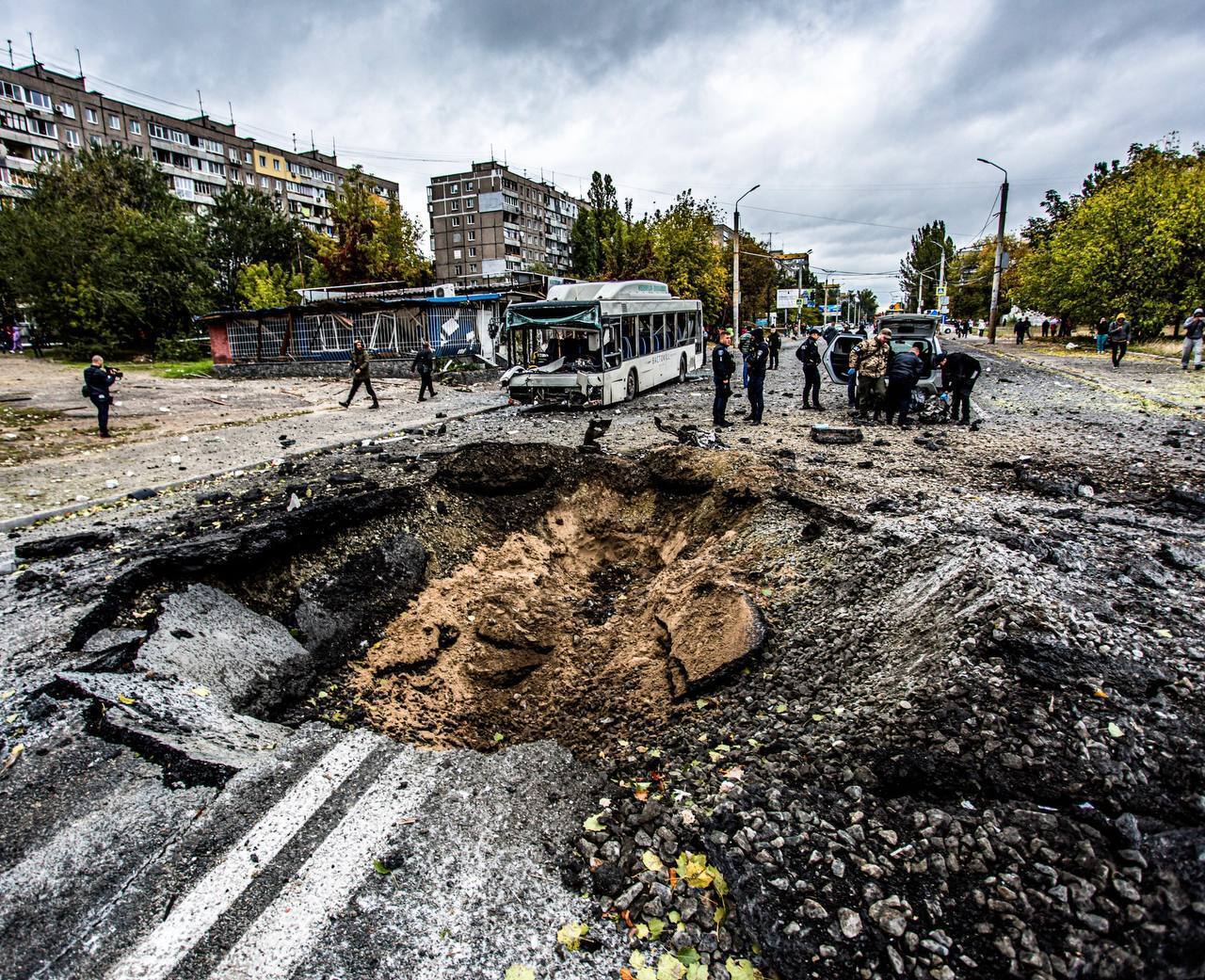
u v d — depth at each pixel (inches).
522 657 251.6
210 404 728.3
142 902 113.0
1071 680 135.3
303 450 461.4
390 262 1537.9
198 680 193.0
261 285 1561.3
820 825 119.3
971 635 153.2
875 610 191.9
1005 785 118.1
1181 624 156.6
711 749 155.4
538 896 113.7
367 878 117.8
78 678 174.7
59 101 2146.9
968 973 92.0
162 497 346.0
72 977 99.8
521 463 384.2
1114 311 1004.6
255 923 108.7
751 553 253.3
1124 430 432.1
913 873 107.4
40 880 117.0
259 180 2824.8
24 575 236.5
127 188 1590.8
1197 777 112.0
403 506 320.2
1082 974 88.9
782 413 565.6
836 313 3031.5
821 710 157.1
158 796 138.8
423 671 243.4
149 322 1288.1
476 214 3208.7
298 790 141.9
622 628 257.6
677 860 119.2
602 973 99.2
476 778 146.9
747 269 2166.6
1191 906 91.5
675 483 357.1
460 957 102.2
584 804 138.3
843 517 251.0
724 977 96.7
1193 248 922.7
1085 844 103.6
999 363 931.3
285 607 252.2
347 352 1082.1
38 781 141.5
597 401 617.0
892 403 482.9
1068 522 243.9
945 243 2851.9
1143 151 1211.2
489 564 318.7
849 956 96.8
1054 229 1268.5
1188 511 261.7
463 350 1021.2
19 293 1205.7
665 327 794.8
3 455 444.1
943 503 271.1
